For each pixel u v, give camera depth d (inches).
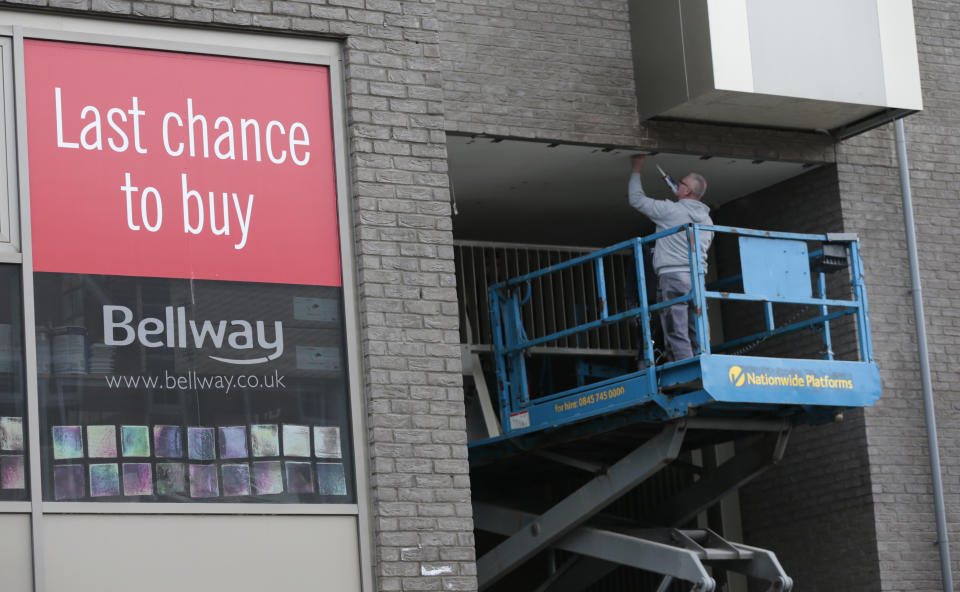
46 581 373.1
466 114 518.9
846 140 597.6
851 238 516.7
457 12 526.9
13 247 391.9
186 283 409.7
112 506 384.5
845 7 550.0
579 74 542.0
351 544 410.6
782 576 514.3
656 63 543.8
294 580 401.1
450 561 416.2
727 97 531.8
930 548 575.5
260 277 418.9
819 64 540.1
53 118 403.5
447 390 428.1
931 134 619.8
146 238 407.8
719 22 526.3
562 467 598.5
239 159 424.5
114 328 398.3
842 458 586.2
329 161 435.5
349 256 429.4
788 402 489.1
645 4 549.6
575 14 547.2
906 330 592.4
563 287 649.0
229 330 411.5
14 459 378.9
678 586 645.3
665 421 502.6
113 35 414.9
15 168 396.2
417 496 416.8
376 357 421.7
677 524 564.7
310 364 418.9
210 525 394.6
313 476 410.9
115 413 392.5
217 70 427.5
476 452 565.6
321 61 440.1
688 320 530.6
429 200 440.5
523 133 527.2
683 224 495.8
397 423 419.2
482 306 625.6
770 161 582.9
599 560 570.6
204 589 389.7
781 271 502.3
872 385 510.3
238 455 403.9
